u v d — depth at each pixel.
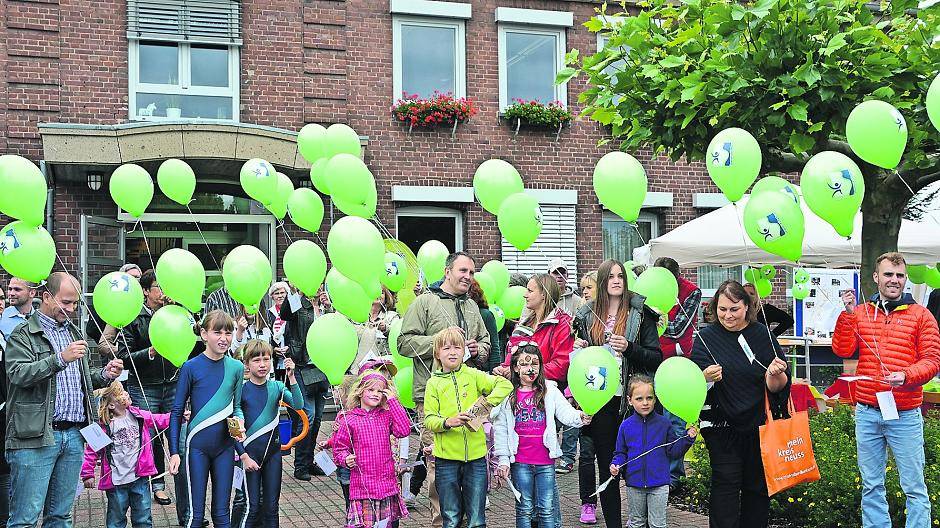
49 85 12.28
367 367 6.17
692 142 7.04
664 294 6.30
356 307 6.88
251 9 13.18
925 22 6.69
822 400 10.05
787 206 5.34
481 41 14.29
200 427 6.06
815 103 6.26
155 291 7.28
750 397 5.61
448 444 5.86
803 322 15.04
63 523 5.75
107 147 11.57
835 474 6.62
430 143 13.94
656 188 15.04
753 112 6.43
